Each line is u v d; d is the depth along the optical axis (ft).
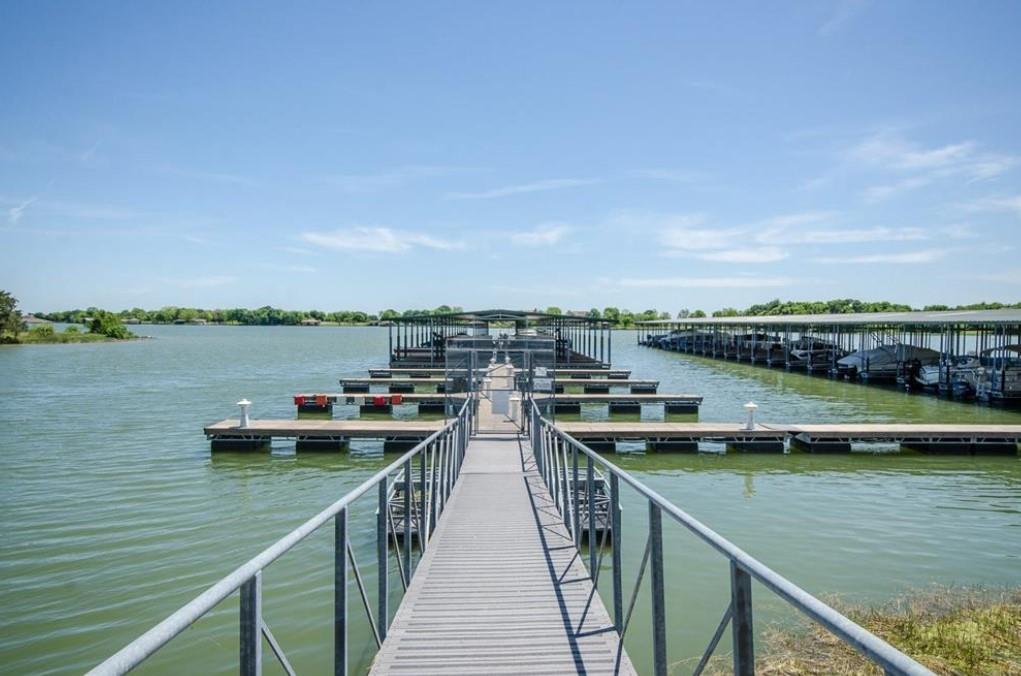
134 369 134.10
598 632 15.17
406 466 19.19
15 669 20.70
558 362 131.13
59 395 88.89
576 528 21.15
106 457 50.47
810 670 17.69
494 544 22.08
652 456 53.57
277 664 20.80
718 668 18.84
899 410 79.46
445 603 16.93
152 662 20.88
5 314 249.14
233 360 164.86
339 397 76.07
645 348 252.01
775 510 37.96
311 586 26.68
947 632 20.45
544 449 33.22
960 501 39.93
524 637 14.90
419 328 188.34
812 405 84.38
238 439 53.72
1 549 30.63
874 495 41.42
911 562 29.25
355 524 34.53
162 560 29.40
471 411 47.75
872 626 21.16
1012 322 78.18
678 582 26.78
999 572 27.99
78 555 29.94
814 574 27.73
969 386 89.45
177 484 42.88
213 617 23.86
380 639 15.49
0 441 56.44
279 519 35.45
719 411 79.87
